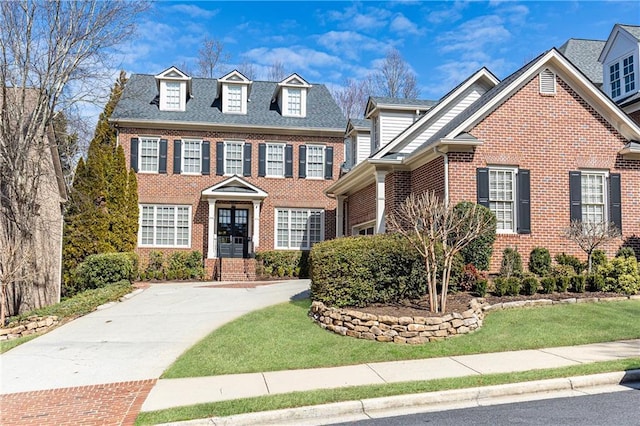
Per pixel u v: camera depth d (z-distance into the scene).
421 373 7.79
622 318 10.52
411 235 11.79
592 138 15.09
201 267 23.38
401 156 17.08
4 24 15.70
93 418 6.35
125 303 14.98
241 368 8.41
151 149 24.41
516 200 14.47
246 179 24.95
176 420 6.12
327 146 25.86
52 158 17.16
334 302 11.14
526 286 12.23
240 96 25.91
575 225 13.59
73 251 20.31
